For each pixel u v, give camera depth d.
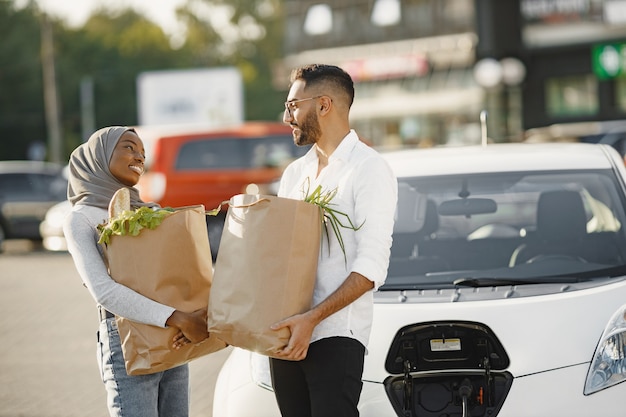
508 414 4.91
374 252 4.32
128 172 4.67
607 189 6.34
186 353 4.54
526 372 4.96
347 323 4.38
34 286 16.75
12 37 82.12
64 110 85.38
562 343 5.02
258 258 4.24
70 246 4.56
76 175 4.70
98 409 8.40
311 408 4.42
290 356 4.22
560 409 4.88
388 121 43.06
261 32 97.19
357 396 4.43
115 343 4.64
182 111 46.12
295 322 4.20
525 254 6.08
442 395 5.02
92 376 9.68
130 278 4.46
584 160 6.58
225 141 18.89
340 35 44.66
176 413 4.83
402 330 5.12
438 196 6.42
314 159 4.67
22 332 12.32
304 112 4.54
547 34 38.53
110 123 89.62
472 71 40.12
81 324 12.70
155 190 18.42
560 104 38.75
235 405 5.19
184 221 4.49
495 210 6.33
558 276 5.82
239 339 4.25
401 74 42.34
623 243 6.02
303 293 4.27
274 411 5.09
